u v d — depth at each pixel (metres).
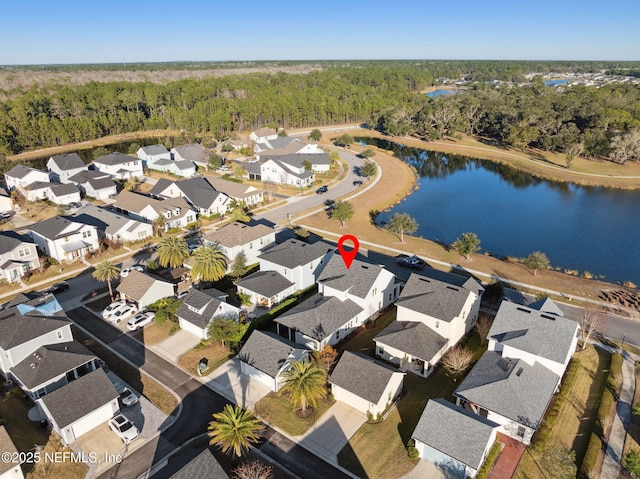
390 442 32.84
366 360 37.16
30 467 30.62
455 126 154.75
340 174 110.69
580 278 58.97
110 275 51.88
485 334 44.12
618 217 85.44
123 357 42.41
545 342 36.84
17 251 57.94
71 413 32.62
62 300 52.69
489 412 33.66
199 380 39.31
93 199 89.62
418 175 116.06
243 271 57.19
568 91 188.38
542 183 109.50
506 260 65.44
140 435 33.41
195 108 165.62
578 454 31.52
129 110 171.25
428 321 42.25
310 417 35.16
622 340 45.09
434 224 81.75
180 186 86.19
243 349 40.25
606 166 118.88
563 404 36.22
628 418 34.81
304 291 53.41
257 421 31.36
